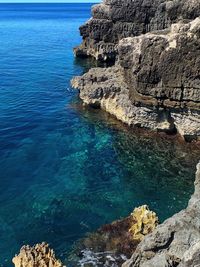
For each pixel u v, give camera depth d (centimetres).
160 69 3397
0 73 6291
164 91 3447
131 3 6397
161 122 3647
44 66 6944
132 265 1720
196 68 3222
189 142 3525
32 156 3331
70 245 2256
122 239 2230
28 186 2872
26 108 4509
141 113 3712
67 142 3606
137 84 3572
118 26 6812
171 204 2688
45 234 2364
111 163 3222
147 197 2770
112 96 4134
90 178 2997
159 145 3500
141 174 3067
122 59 3797
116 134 3741
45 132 3828
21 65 6994
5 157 3297
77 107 4494
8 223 2461
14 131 3844
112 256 2127
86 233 2356
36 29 13962
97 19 7206
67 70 6631
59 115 4269
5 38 11006
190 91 3312
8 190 2816
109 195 2783
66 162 3234
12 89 5319
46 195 2764
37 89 5331
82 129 3884
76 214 2555
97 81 4475
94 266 2067
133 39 3775
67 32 12888
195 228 1593
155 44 3381
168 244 1648
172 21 4956
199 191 1691
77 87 4603
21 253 1803
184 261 1332
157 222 2236
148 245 1683
